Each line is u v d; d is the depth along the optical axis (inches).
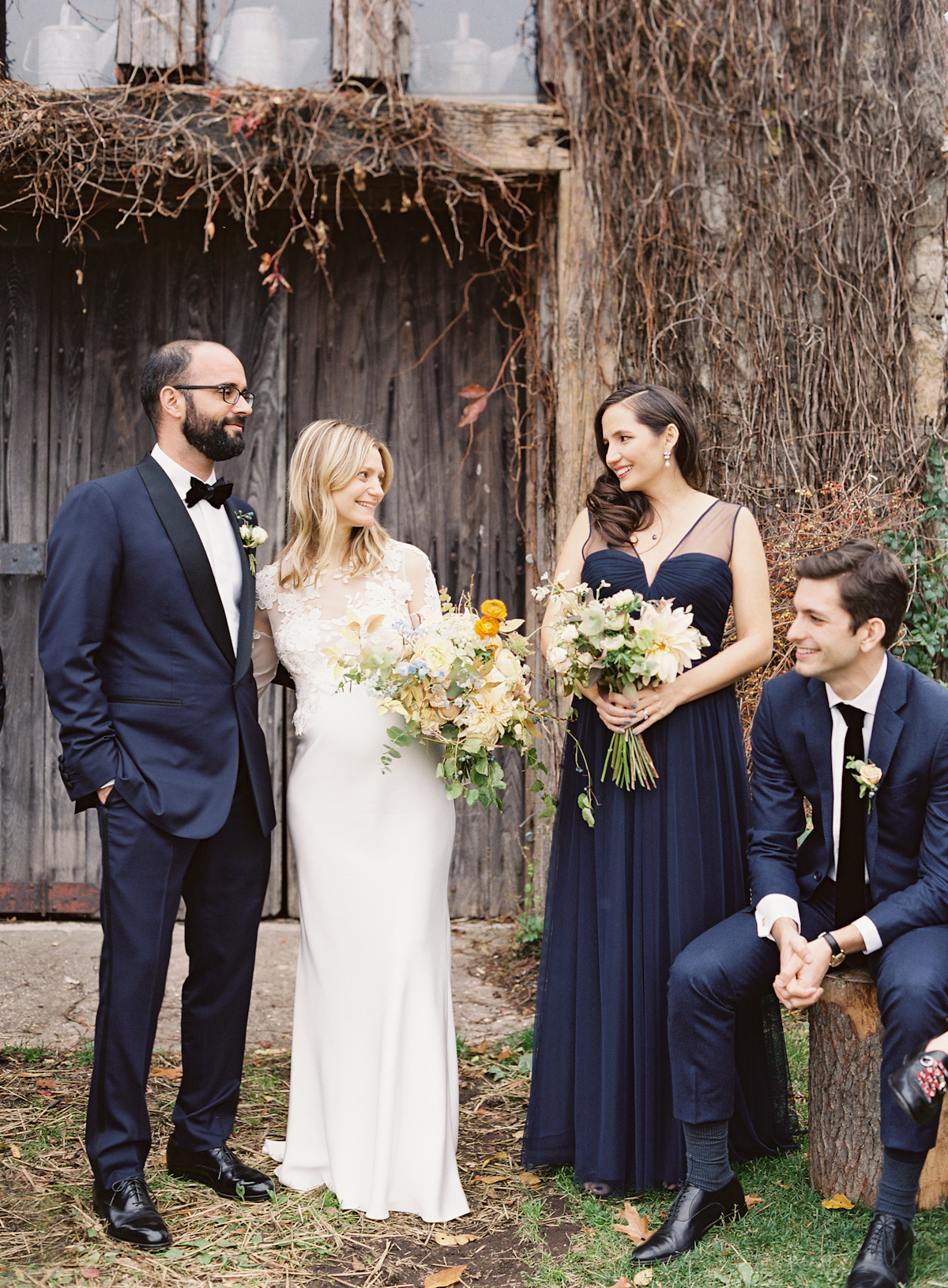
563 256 157.5
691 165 157.2
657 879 99.0
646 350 157.9
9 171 150.3
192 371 93.4
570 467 158.4
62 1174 99.0
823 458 159.9
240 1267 86.0
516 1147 108.3
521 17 158.4
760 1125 103.3
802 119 158.1
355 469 98.7
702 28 156.3
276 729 168.7
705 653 102.5
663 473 104.2
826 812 95.4
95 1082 91.7
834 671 91.7
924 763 91.0
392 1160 95.3
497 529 170.9
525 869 170.4
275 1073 123.7
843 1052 93.3
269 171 152.9
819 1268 84.4
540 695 162.2
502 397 170.2
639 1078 97.9
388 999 95.9
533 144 155.3
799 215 159.0
